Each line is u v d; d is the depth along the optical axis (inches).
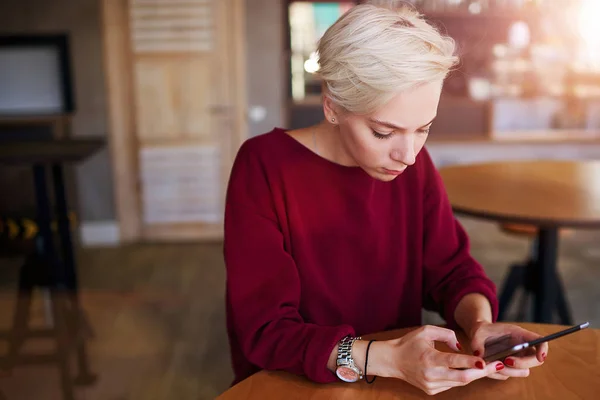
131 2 159.8
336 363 35.4
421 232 44.8
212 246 165.0
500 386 35.5
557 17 174.2
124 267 148.4
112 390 88.3
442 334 34.6
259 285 40.1
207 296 127.0
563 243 157.9
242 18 162.9
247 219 41.1
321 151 41.6
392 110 32.5
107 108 165.2
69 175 163.8
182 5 160.4
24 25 161.2
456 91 181.6
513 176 93.0
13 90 164.7
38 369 93.1
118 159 167.3
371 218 42.4
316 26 173.5
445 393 34.9
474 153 180.1
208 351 101.2
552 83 179.3
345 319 43.8
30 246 100.4
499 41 178.1
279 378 37.0
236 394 35.4
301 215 41.7
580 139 177.5
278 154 41.6
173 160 167.8
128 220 170.6
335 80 33.4
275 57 166.1
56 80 164.9
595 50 174.7
